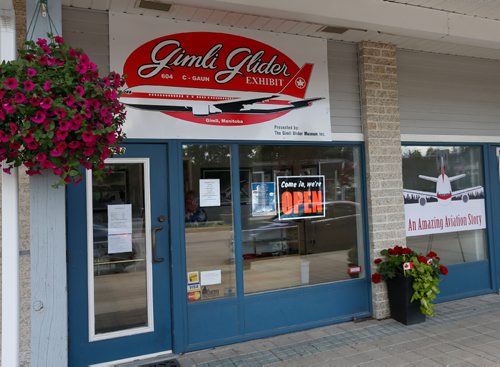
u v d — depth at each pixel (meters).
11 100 2.08
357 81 5.03
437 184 5.61
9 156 2.22
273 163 4.62
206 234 4.29
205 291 4.26
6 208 2.46
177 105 4.09
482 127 5.87
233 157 4.38
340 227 4.96
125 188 3.98
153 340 3.98
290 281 4.67
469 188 5.84
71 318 3.70
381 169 4.97
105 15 3.89
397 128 5.11
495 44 5.17
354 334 4.43
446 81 5.62
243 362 3.82
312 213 4.82
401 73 5.33
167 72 4.07
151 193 4.04
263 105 4.47
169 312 4.06
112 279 3.91
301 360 3.83
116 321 3.91
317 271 4.81
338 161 4.96
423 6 4.60
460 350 3.96
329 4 4.14
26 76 2.17
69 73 2.24
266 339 4.37
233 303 4.30
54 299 2.63
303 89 4.69
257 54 4.47
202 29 4.23
